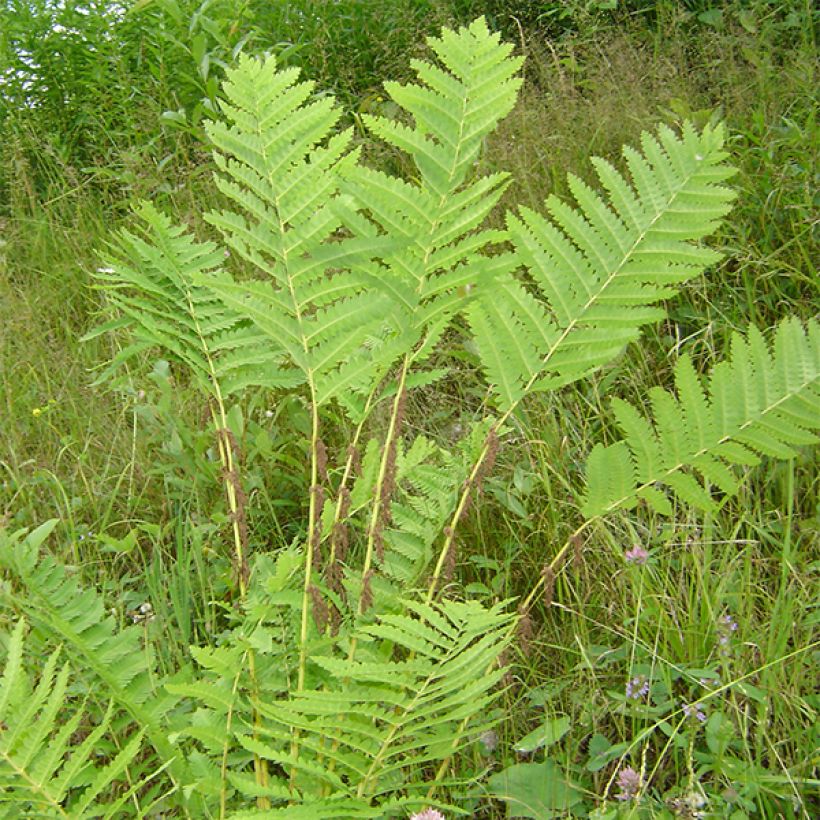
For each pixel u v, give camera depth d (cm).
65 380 254
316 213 138
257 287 138
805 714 164
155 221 146
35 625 146
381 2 430
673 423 138
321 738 142
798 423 136
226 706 138
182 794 142
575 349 141
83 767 137
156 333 142
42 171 396
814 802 160
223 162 139
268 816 128
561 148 298
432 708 132
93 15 418
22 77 418
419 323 138
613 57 352
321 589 140
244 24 413
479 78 131
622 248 139
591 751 163
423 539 157
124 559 209
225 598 194
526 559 196
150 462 230
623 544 192
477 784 161
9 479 231
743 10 344
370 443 154
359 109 364
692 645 174
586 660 165
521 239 138
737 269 247
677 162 139
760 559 185
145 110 378
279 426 240
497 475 212
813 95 284
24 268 331
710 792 158
